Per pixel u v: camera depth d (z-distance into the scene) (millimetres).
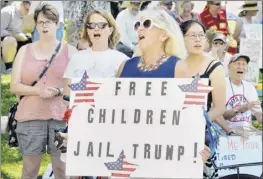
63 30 6094
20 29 7926
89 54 4812
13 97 7402
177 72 3734
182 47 3820
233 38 7930
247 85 5660
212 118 4078
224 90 4137
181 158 3434
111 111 3568
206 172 4320
